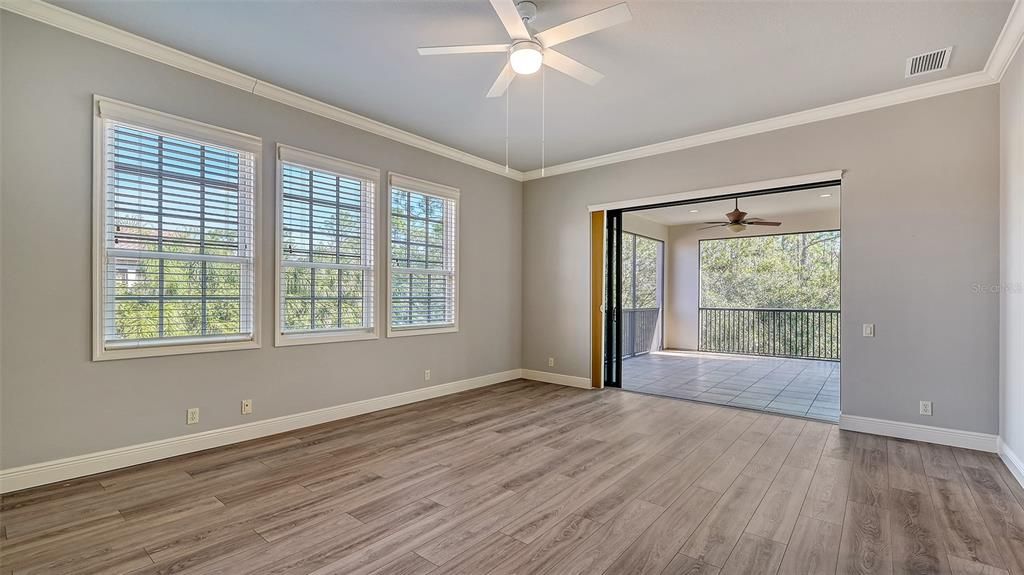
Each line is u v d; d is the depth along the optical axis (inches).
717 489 103.2
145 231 116.9
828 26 104.7
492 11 101.3
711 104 149.8
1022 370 107.6
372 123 165.2
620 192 202.1
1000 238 125.4
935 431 134.7
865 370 145.6
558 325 223.0
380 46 116.1
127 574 71.1
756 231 327.0
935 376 135.0
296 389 146.2
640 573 72.2
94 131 108.1
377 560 75.6
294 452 125.4
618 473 112.3
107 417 110.7
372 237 167.5
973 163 129.7
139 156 115.9
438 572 72.4
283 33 110.3
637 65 123.6
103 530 84.2
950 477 109.5
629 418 161.2
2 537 81.3
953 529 85.2
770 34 108.3
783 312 320.8
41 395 101.9
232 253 132.6
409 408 173.5
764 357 318.0
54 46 103.1
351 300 162.4
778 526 86.7
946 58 119.3
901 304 140.0
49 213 102.8
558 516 90.7
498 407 175.8
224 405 130.2
